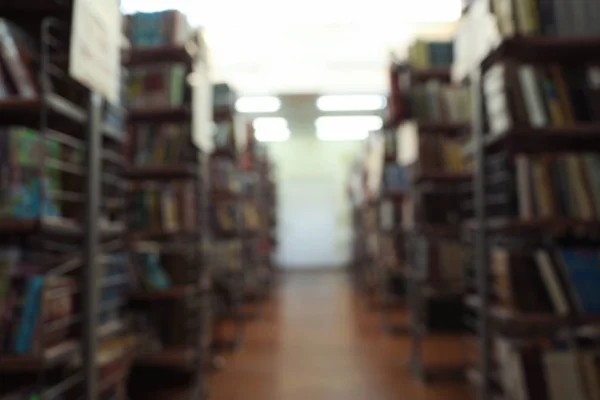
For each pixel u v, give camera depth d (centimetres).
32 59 191
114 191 261
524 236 268
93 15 192
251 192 627
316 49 818
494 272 248
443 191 379
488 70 258
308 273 1142
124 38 306
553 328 255
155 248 319
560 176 231
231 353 424
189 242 338
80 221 203
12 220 174
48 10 203
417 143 364
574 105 234
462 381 340
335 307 660
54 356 177
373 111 1066
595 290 226
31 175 180
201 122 328
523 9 232
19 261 190
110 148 274
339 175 1220
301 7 678
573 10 232
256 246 675
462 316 367
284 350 434
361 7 685
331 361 397
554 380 222
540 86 233
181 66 314
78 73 180
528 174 231
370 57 859
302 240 1217
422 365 353
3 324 173
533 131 228
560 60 250
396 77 387
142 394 321
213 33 738
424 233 382
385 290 525
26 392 183
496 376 251
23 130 180
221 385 338
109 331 229
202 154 338
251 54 833
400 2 677
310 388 331
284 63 879
